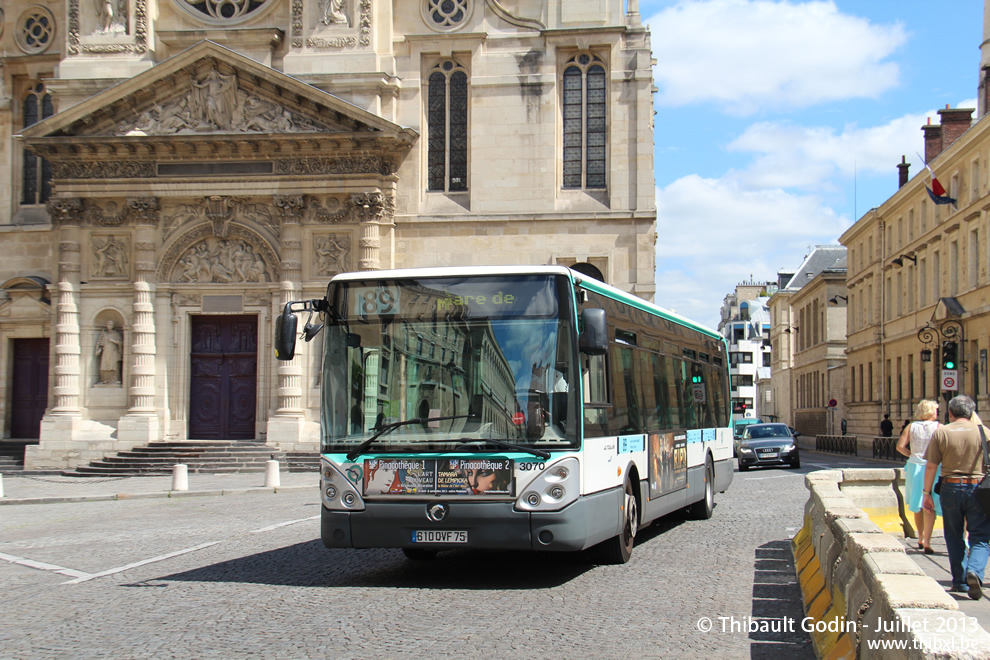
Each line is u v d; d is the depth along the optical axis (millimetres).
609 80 38594
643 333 15625
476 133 38625
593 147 39000
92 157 38188
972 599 10188
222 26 39688
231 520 20172
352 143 37156
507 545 11508
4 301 39469
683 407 18047
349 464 11977
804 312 88938
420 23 39156
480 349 11984
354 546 11922
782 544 15352
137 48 39438
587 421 12109
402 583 12188
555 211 38219
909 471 14203
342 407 12203
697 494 18609
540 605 10680
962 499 10461
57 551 16203
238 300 38156
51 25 41188
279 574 13008
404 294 12305
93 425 37781
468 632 9344
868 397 63656
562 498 11516
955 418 10719
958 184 45625
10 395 40125
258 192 37719
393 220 37875
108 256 38406
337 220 37781
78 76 39344
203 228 38250
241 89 37656
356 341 12320
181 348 38219
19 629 9891
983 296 41781
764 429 40406
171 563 14281
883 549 7254
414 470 11781
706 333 20859
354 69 38281
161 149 37688
